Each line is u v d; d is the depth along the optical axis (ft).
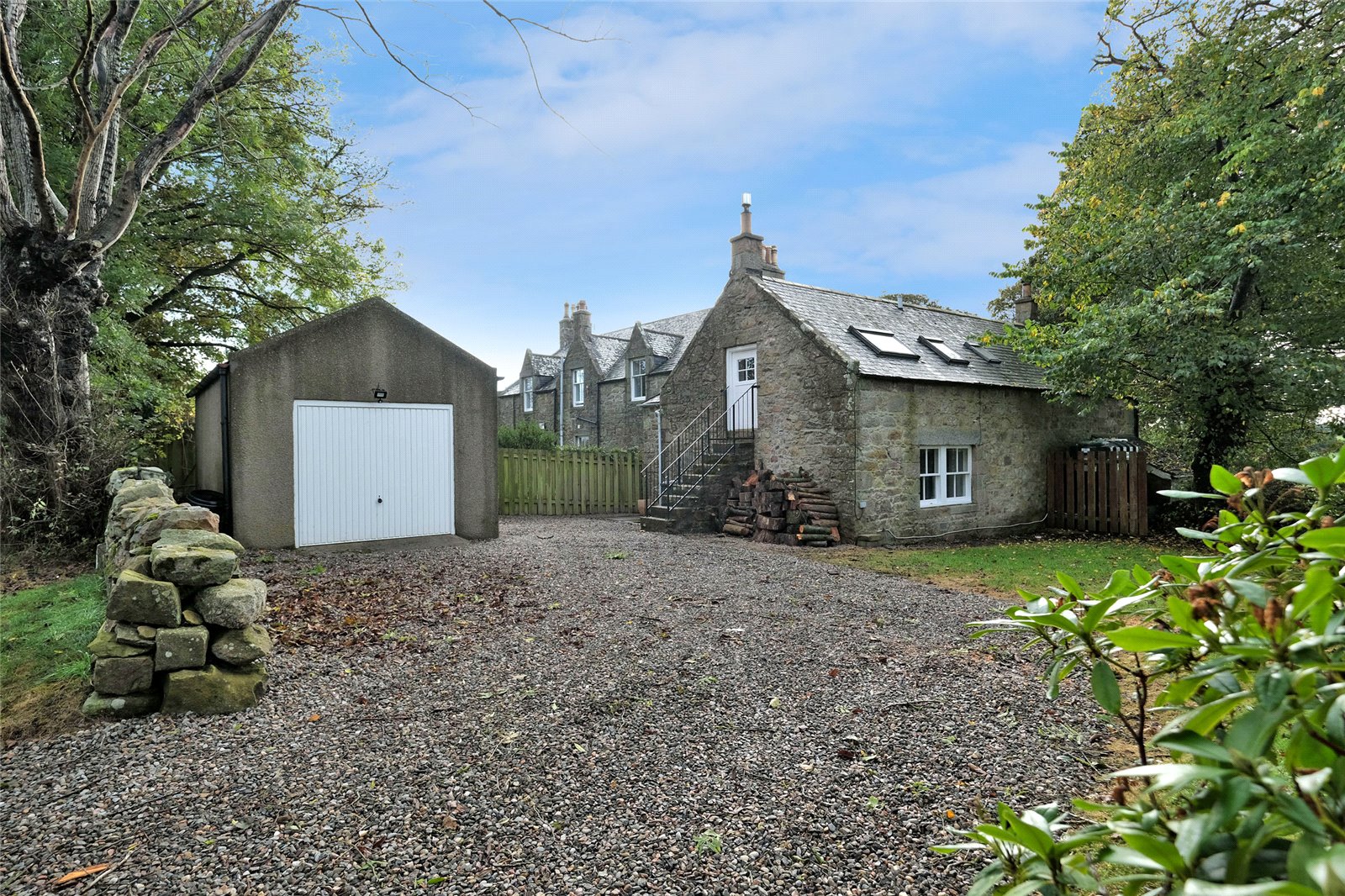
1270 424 44.57
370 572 25.26
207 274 47.85
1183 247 36.55
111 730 11.91
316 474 30.48
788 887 7.80
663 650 16.75
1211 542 4.99
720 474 43.57
